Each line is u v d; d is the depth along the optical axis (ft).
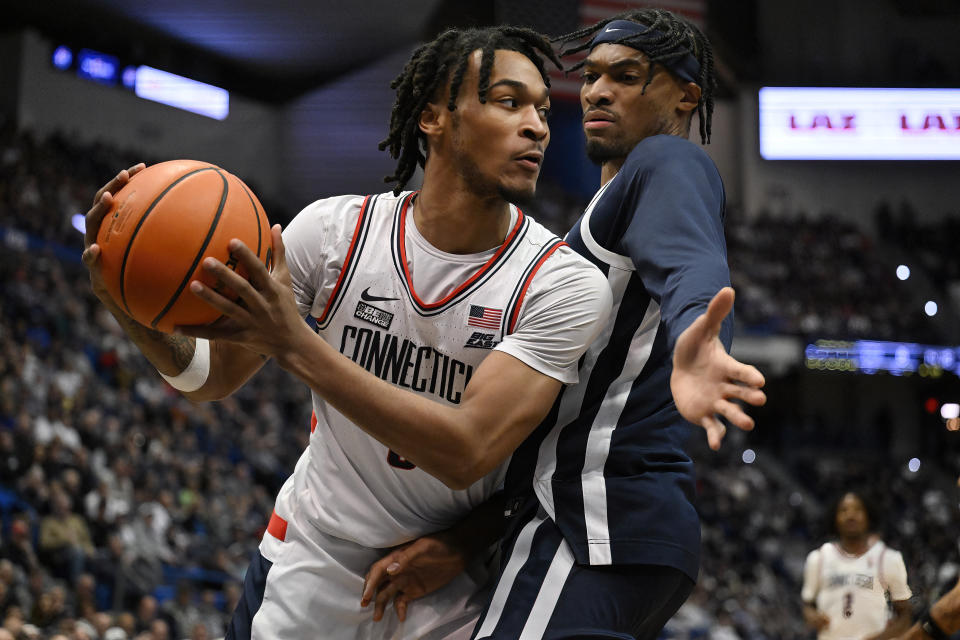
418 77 7.29
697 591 47.67
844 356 82.12
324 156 79.66
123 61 75.77
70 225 58.59
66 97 73.41
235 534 38.52
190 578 33.30
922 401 89.76
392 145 7.81
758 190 93.04
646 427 7.26
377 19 69.15
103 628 26.09
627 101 7.85
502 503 8.01
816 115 93.20
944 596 8.25
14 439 32.81
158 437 40.93
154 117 77.25
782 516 71.36
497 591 7.30
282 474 47.60
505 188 7.01
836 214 93.71
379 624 7.95
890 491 75.77
